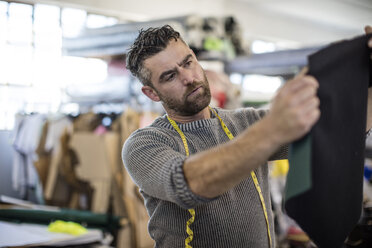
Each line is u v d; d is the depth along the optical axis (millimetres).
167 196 1106
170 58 1419
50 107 5258
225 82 4098
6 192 4977
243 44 4965
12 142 4449
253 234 1415
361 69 1078
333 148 979
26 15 5434
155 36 1442
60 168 4035
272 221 1563
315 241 971
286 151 1545
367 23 10570
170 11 7062
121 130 3812
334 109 981
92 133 3896
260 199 1462
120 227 3070
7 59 5246
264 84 8250
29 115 4406
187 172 1025
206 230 1396
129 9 6492
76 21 5953
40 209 3158
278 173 3721
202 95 1449
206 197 1017
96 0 6078
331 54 1000
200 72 1464
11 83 5254
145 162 1245
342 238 1050
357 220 1103
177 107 1460
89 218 3018
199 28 4234
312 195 930
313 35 10516
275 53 4395
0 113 5109
